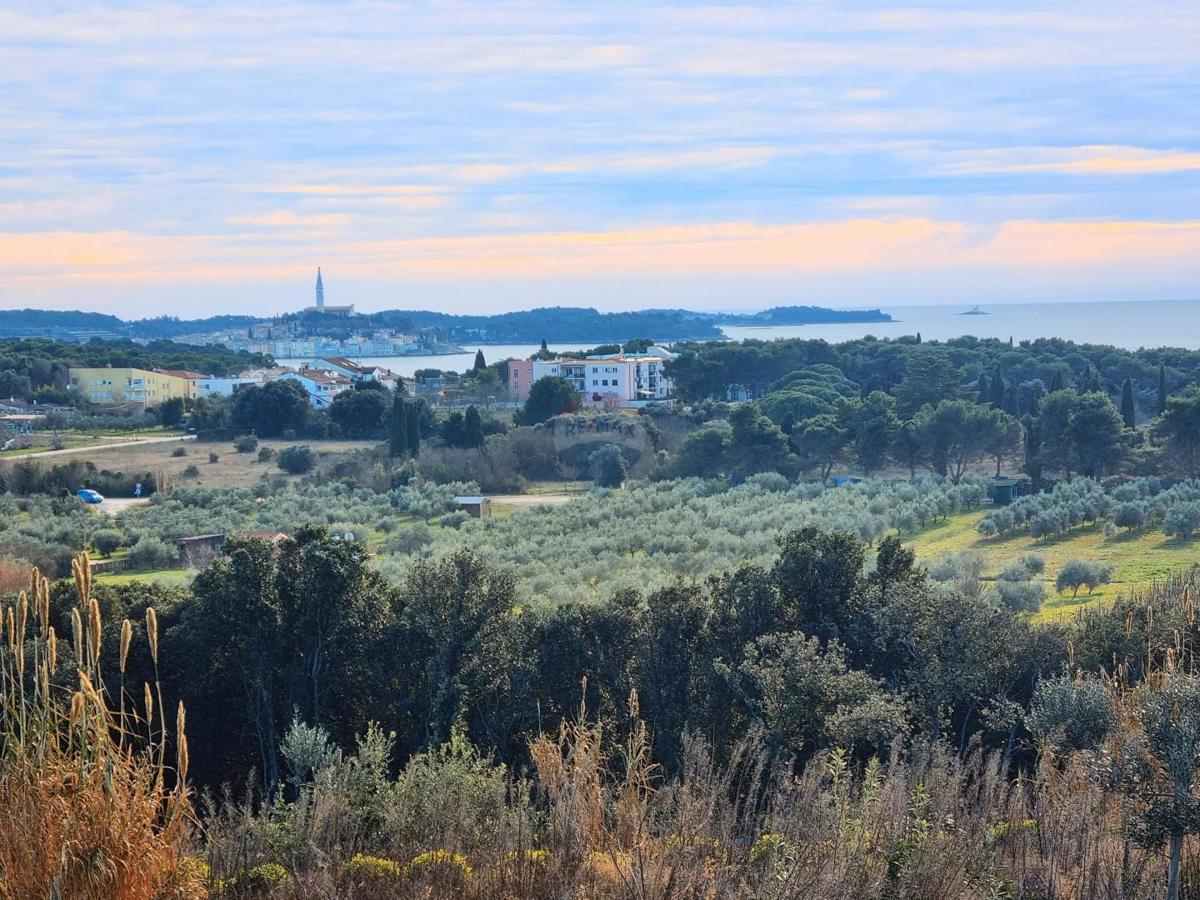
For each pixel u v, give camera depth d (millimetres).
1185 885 22000
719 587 51219
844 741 36250
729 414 163250
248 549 49500
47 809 14922
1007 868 22359
